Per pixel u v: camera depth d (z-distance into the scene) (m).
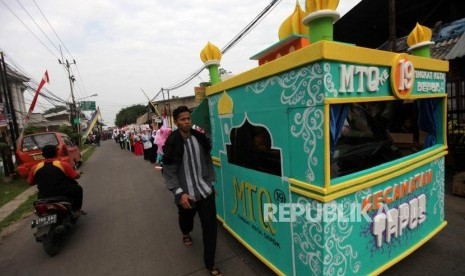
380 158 2.92
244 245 3.26
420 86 2.76
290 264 2.51
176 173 2.96
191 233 4.23
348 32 9.78
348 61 2.01
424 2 8.38
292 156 2.31
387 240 2.53
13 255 4.14
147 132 13.90
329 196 2.02
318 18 2.05
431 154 2.96
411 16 9.15
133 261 3.56
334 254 2.14
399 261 2.90
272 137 2.52
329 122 1.99
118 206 6.02
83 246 4.16
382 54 2.24
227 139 3.41
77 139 25.06
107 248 4.02
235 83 2.99
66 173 4.45
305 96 2.09
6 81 11.75
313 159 2.09
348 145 2.80
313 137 2.07
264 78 2.54
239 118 3.05
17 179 10.65
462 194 4.61
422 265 2.85
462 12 8.01
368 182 2.27
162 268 3.32
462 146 5.99
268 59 3.38
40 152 9.43
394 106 3.81
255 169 2.93
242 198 3.22
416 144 3.70
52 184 4.21
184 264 3.37
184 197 2.83
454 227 3.60
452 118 6.32
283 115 2.35
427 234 3.04
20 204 7.08
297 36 2.82
